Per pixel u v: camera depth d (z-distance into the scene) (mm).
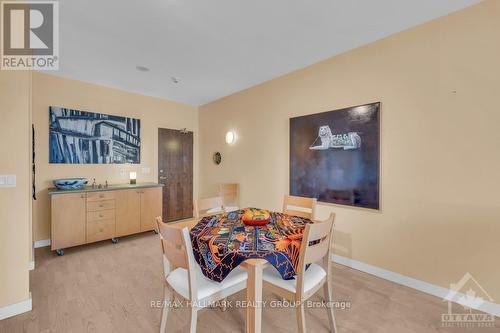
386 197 2410
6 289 1830
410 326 1748
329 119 2828
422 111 2184
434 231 2127
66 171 3514
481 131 1895
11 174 1873
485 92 1877
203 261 1499
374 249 2498
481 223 1901
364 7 1959
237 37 2410
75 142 3578
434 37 2115
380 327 1735
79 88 3613
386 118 2402
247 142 3977
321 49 2660
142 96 4309
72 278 2445
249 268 1320
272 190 3555
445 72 2059
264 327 1734
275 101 3496
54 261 2863
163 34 2344
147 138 4375
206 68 3162
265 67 3135
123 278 2453
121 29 2248
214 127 4691
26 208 1937
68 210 3096
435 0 1879
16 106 1905
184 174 4914
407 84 2270
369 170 2504
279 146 3449
